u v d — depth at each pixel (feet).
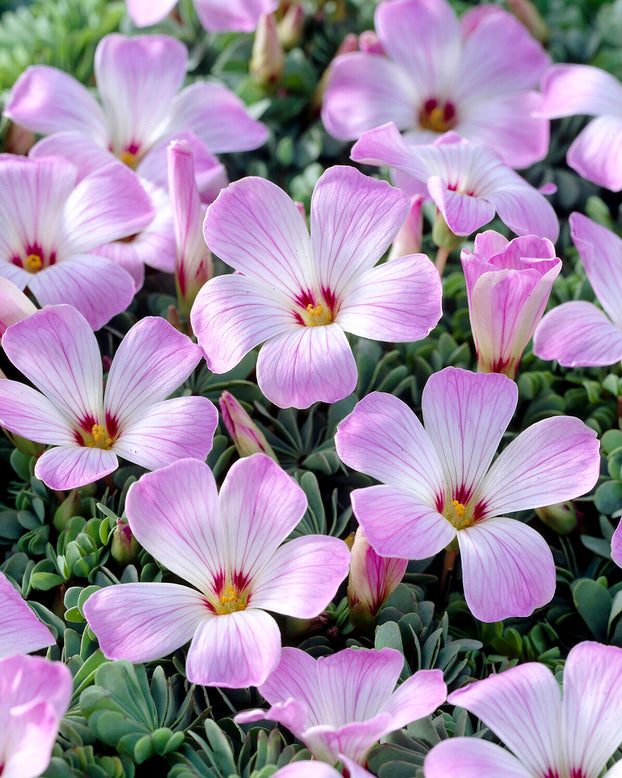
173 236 1.19
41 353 1.08
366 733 0.97
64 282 1.14
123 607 1.02
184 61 1.28
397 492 1.04
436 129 1.32
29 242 1.18
